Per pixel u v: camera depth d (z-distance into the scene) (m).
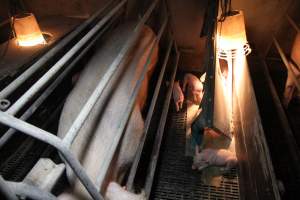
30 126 0.78
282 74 3.12
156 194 2.02
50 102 2.51
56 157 1.98
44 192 0.91
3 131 2.05
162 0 2.62
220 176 2.10
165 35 3.12
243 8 2.76
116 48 1.88
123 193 1.38
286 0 2.62
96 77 1.70
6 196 0.77
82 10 3.07
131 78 1.67
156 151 1.83
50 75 1.02
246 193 1.80
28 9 3.14
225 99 2.33
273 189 1.22
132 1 2.71
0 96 0.84
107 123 1.48
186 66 3.42
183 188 2.06
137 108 1.62
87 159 1.40
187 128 2.55
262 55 3.10
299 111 2.59
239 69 2.32
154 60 2.25
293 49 2.54
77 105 1.63
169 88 2.50
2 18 3.14
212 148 2.17
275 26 2.85
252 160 1.68
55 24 2.94
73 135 0.89
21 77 0.99
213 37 2.04
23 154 2.07
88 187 1.02
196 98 2.76
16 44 2.58
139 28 1.65
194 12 2.85
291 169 2.03
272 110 2.54
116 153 1.45
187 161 2.26
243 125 2.00
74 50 1.19
